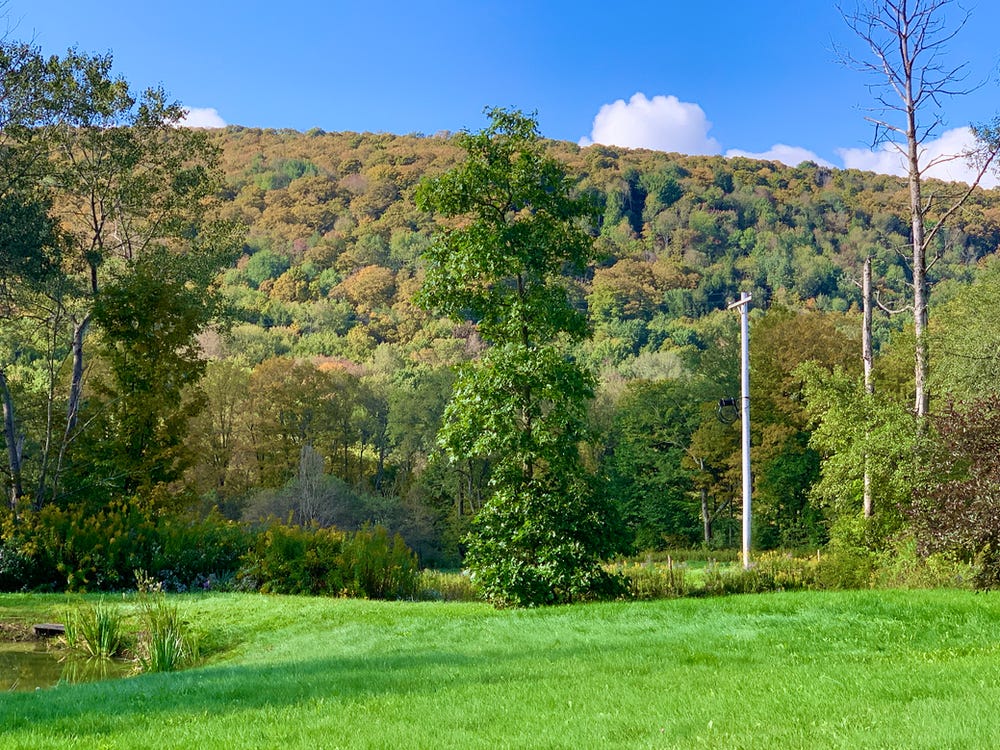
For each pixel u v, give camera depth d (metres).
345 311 128.88
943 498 16.70
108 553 22.61
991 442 16.38
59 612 17.50
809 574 21.55
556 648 11.74
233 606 17.88
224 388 64.12
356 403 76.31
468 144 18.69
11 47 30.00
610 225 158.50
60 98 30.91
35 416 35.50
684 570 22.95
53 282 32.47
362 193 174.38
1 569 21.72
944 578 17.78
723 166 172.12
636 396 65.69
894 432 25.36
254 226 163.00
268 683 9.62
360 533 23.09
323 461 57.16
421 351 114.94
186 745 6.63
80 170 33.16
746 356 27.12
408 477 73.75
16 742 6.94
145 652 13.93
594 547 17.78
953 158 26.38
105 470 28.41
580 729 6.62
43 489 28.27
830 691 7.68
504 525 17.88
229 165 189.50
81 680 12.92
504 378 17.73
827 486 28.66
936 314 41.25
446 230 19.02
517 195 18.67
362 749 6.30
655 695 7.87
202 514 55.22
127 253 36.66
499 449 18.47
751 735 6.14
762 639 11.59
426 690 8.81
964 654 9.83
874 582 20.14
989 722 6.11
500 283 19.34
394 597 22.30
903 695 7.38
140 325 29.23
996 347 30.38
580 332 18.98
